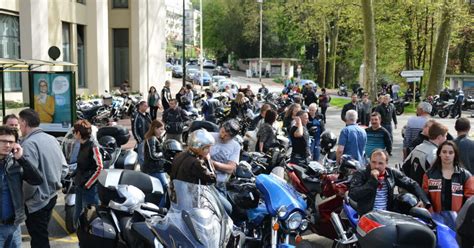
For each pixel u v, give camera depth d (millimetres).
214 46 90062
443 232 5184
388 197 5988
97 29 32781
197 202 4605
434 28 39438
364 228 5039
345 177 6840
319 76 64688
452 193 5941
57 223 8617
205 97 25062
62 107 14984
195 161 4734
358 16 36406
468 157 7020
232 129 7152
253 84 65250
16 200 5117
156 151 8312
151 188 6992
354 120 8961
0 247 5082
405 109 34719
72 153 8344
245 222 6266
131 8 36594
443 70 35094
